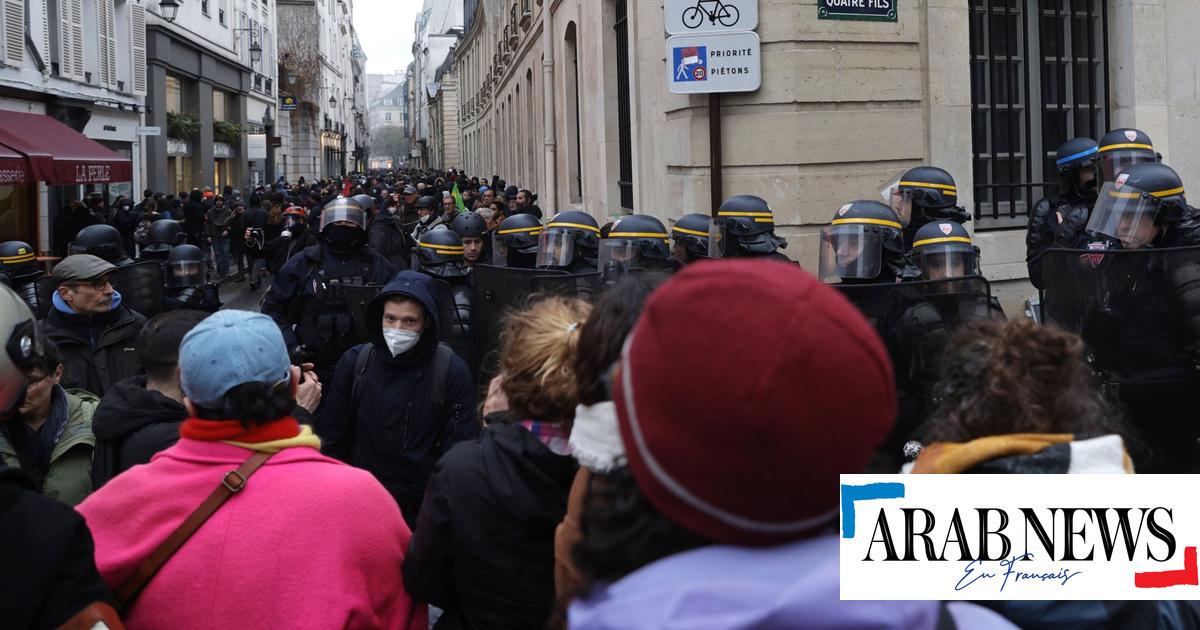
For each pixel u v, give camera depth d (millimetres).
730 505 1143
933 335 3697
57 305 4773
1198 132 9141
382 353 4129
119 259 6359
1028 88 8914
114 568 2252
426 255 6164
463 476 2488
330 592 2275
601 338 1923
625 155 13180
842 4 8094
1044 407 1793
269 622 2242
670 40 8109
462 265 6195
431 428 4098
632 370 1200
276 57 45031
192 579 2248
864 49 8172
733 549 1185
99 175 18594
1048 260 4395
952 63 8398
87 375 4719
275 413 2391
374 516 2398
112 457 3039
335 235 5684
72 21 20844
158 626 2242
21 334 2273
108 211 20828
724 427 1095
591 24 14562
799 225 8141
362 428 4141
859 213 4684
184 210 21484
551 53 19375
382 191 24516
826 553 1184
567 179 17984
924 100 8383
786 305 1109
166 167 28438
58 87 20234
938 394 2197
